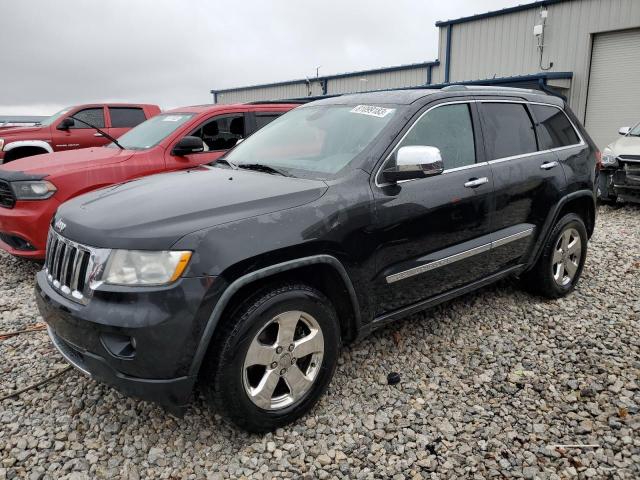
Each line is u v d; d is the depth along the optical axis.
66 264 2.68
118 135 10.56
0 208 5.21
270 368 2.67
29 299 4.75
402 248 3.19
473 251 3.61
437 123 3.53
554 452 2.61
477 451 2.64
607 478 2.44
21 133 9.70
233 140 6.65
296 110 4.23
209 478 2.48
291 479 2.47
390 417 2.92
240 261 2.47
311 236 2.71
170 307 2.35
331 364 2.92
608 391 3.12
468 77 19.05
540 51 16.70
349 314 3.07
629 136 9.29
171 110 7.14
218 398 2.53
